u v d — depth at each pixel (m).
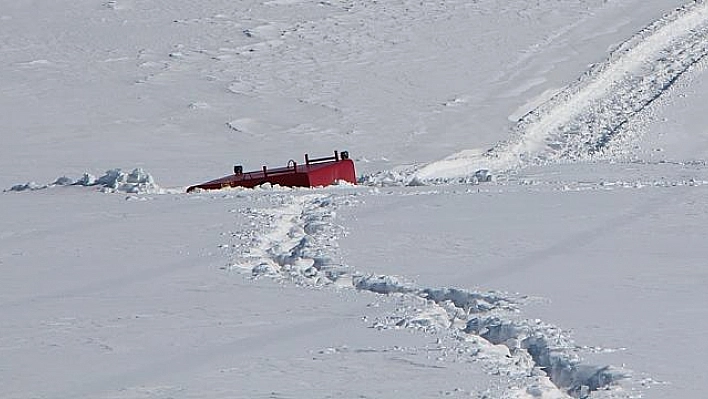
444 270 34.31
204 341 25.66
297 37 120.62
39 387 22.02
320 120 90.12
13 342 25.92
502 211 46.56
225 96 98.94
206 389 21.56
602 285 31.56
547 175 63.41
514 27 122.38
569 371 22.58
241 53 114.62
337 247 38.66
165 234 42.09
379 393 21.05
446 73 105.19
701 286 31.27
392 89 100.19
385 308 28.94
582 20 123.75
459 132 84.94
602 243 38.91
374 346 24.83
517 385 21.50
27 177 68.94
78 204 51.41
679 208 46.38
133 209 49.09
